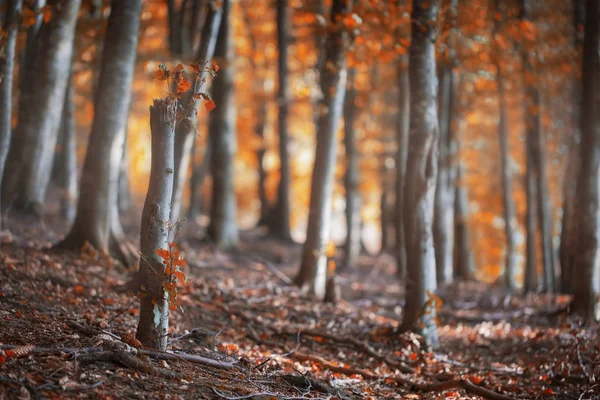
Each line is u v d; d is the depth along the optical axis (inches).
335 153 586.9
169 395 226.1
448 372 346.6
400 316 560.7
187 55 591.2
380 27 513.0
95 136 468.1
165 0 638.5
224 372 273.6
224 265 656.4
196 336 338.0
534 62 658.8
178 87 255.0
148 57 684.7
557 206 1103.6
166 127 258.7
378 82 981.2
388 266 1062.4
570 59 629.9
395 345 397.1
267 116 1249.4
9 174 523.8
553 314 520.4
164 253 257.3
